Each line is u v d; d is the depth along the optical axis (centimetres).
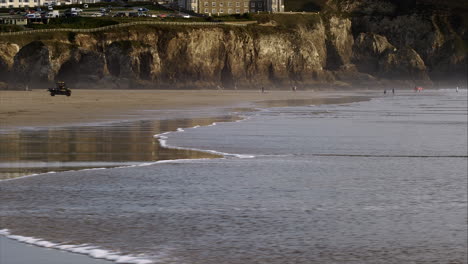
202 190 2900
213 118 8662
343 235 2045
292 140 5566
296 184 3114
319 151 4703
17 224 2134
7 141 5219
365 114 10200
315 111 11038
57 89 17112
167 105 12781
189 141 5362
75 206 2477
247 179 3262
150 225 2162
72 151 4509
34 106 11394
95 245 1870
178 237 1992
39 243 1881
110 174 3391
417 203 2619
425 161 4162
